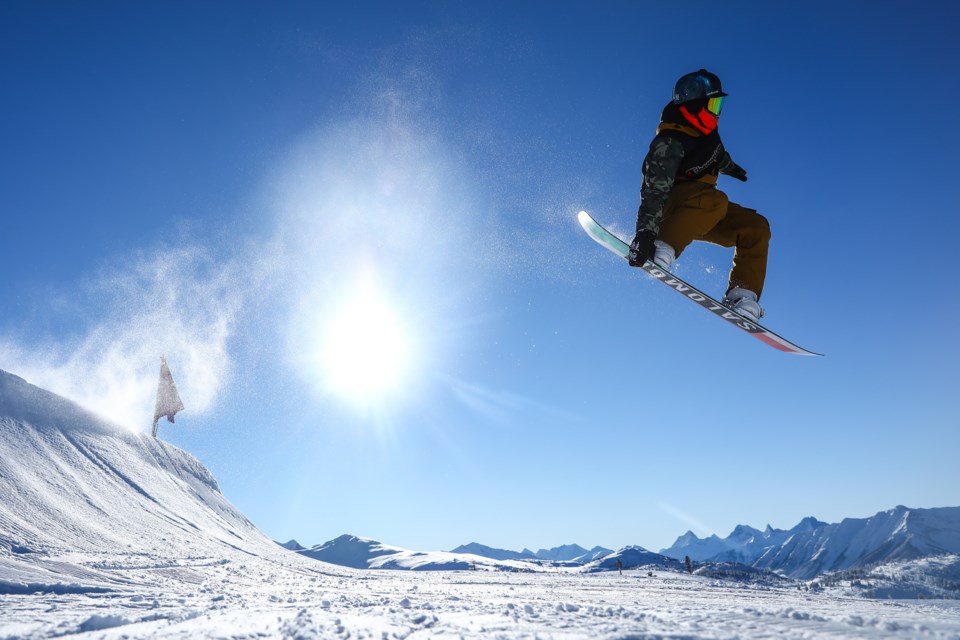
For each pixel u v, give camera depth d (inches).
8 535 833.5
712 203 143.1
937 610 175.8
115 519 1348.4
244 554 1541.6
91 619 154.5
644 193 142.9
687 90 140.3
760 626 107.5
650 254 139.6
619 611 149.5
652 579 1861.5
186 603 240.2
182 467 2440.9
